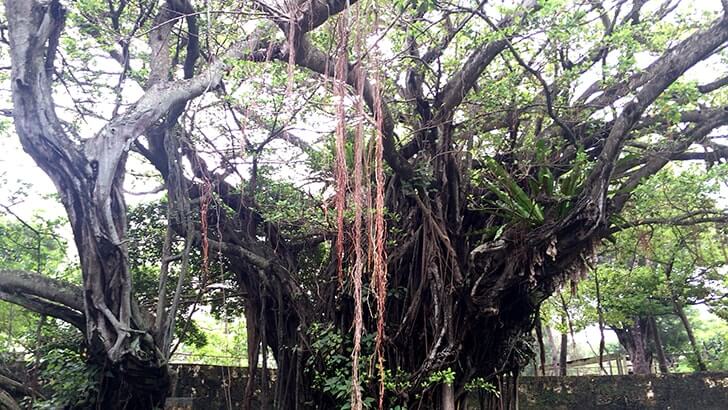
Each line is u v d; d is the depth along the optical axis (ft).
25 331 33.04
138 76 30.27
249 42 24.41
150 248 36.14
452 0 27.89
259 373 39.55
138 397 25.86
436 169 30.89
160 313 27.07
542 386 44.42
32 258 34.47
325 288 32.58
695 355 55.01
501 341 31.91
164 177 30.78
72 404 26.12
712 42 24.02
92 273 23.49
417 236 30.71
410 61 30.32
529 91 31.78
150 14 29.71
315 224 32.76
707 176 30.17
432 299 29.30
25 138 21.65
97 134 22.98
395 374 29.17
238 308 39.93
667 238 45.29
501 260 28.71
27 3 21.20
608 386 43.86
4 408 25.93
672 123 28.94
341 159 16.94
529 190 30.27
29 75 21.24
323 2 23.03
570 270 28.40
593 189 26.14
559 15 25.26
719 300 51.39
